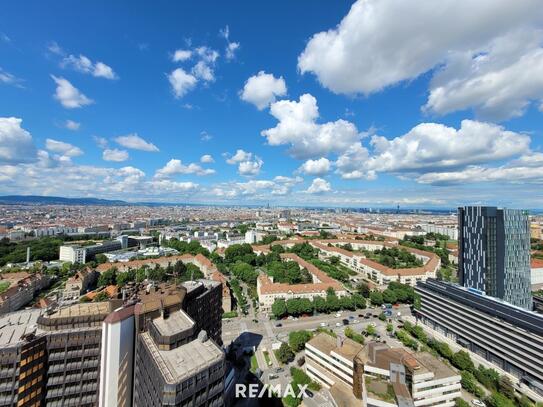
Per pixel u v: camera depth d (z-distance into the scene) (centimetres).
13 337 9850
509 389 12694
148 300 10244
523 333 13938
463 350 15612
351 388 11981
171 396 6869
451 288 18725
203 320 13275
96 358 9850
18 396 8644
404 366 10806
